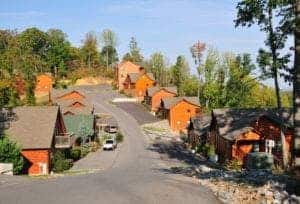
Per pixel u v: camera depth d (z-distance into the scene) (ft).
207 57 317.01
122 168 153.58
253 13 125.39
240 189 67.51
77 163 188.75
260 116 169.27
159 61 481.87
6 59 257.14
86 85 500.33
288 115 173.78
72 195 68.95
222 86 289.74
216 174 90.27
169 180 83.30
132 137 279.28
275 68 129.29
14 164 132.87
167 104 328.08
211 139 203.82
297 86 59.11
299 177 59.31
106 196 68.13
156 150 232.73
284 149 141.69
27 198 66.80
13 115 172.65
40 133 164.66
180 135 293.64
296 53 59.16
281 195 58.13
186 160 191.72
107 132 289.74
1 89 236.84
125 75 470.39
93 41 579.48
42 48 510.17
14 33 300.61
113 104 394.11
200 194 68.69
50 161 162.61
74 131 247.70
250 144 170.71
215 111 187.62
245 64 144.25
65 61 536.83
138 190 72.38
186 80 419.74
